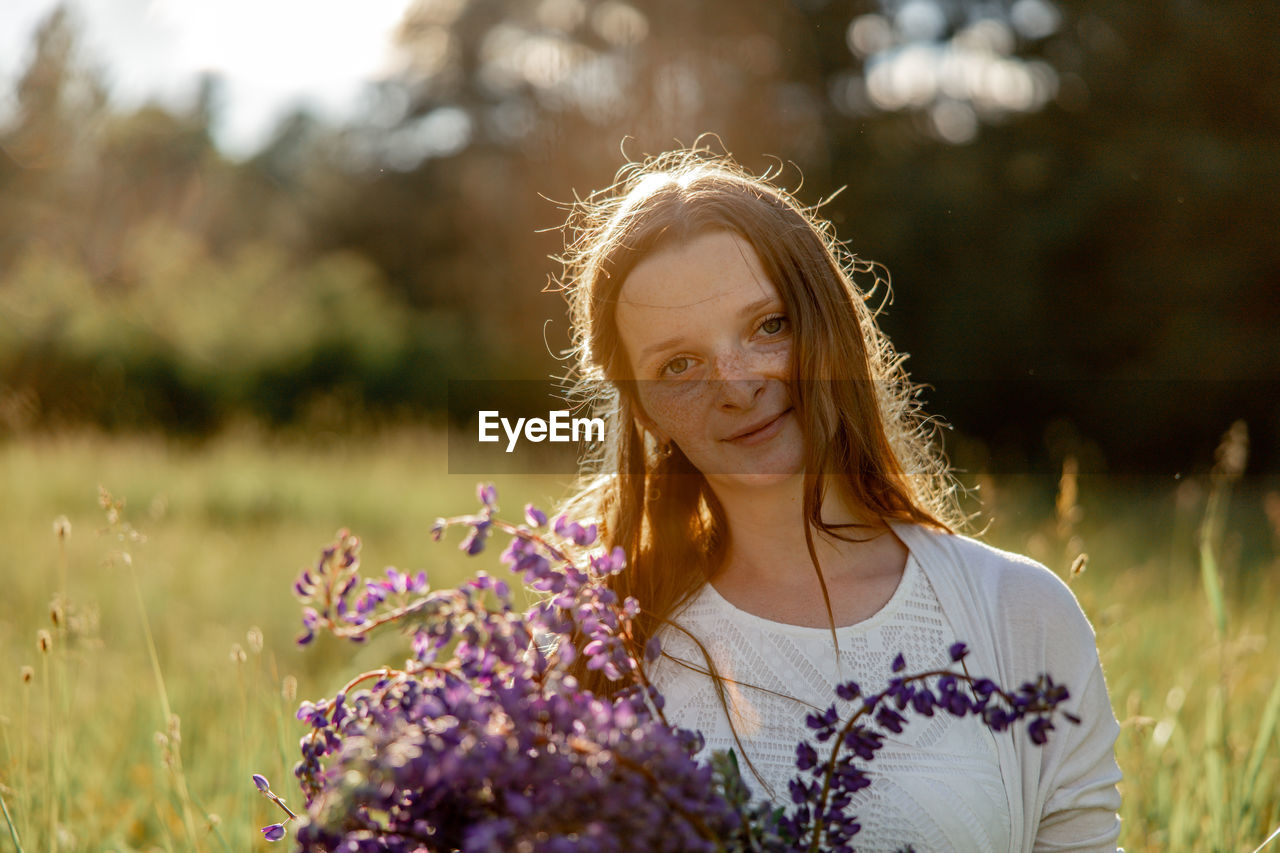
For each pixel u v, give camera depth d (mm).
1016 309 15195
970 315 15367
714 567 1618
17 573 5324
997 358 15445
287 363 17531
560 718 918
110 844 2414
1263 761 2443
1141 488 11414
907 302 16203
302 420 16594
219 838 2098
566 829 857
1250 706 3029
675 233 1430
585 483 1942
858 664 1490
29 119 23828
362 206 25891
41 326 15984
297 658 4438
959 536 1594
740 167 1823
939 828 1386
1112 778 1497
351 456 11469
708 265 1413
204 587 5703
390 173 26516
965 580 1526
